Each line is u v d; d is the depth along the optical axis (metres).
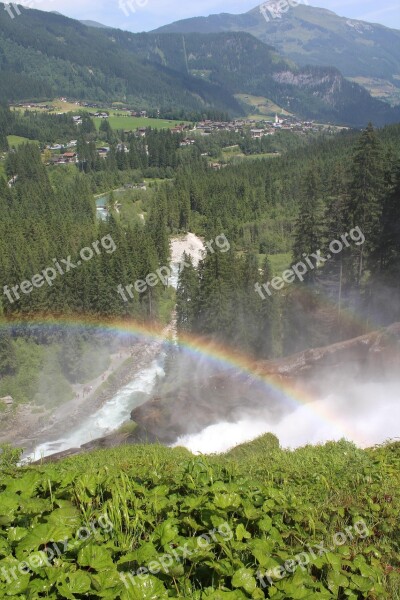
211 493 5.01
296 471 8.04
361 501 6.23
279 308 40.28
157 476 5.62
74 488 4.88
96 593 3.31
